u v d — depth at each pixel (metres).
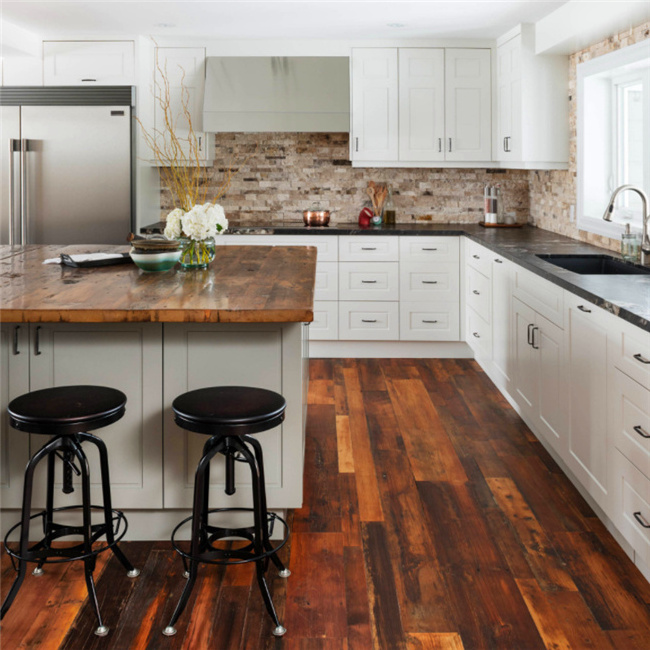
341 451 4.10
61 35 5.81
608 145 4.94
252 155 6.53
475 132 6.10
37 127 5.86
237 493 3.01
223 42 6.00
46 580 2.77
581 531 3.15
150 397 2.96
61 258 3.86
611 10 3.93
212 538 2.77
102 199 5.89
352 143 6.12
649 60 4.05
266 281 3.35
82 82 5.88
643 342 2.57
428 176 6.55
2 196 5.93
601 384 3.03
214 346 2.93
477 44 6.01
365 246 6.05
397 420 4.62
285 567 2.84
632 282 3.38
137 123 5.89
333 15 5.11
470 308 5.84
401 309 6.12
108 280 3.36
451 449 4.12
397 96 6.07
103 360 2.94
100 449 2.65
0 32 5.22
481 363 5.62
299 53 6.02
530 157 5.43
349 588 2.72
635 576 2.78
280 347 2.93
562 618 2.52
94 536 2.67
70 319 2.71
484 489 3.59
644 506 2.61
